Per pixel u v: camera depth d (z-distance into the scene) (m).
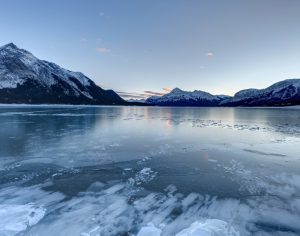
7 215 7.59
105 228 6.85
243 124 38.03
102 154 15.61
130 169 12.43
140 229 6.79
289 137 23.52
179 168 12.62
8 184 10.32
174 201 8.59
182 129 29.97
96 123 37.34
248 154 15.88
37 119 44.12
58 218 7.39
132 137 22.95
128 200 8.67
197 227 6.89
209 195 9.13
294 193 9.34
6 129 28.47
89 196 9.03
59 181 10.65
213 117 57.22
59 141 20.41
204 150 17.03
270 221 7.28
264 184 10.31
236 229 6.84
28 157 14.77
